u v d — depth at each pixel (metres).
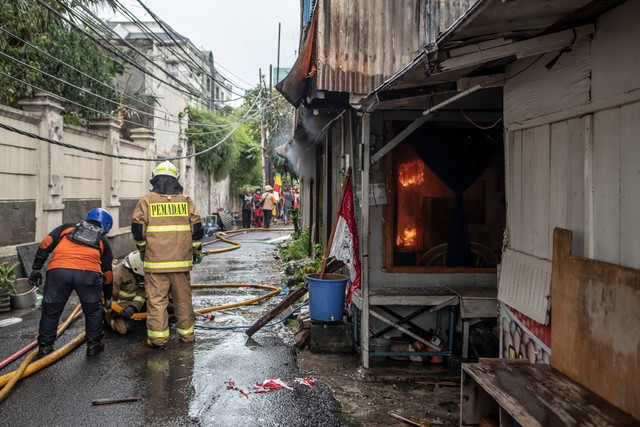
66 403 4.66
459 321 6.06
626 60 3.00
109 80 14.40
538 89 3.98
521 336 4.27
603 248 3.19
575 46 3.50
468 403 3.57
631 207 2.94
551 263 3.78
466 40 3.50
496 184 6.45
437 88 4.68
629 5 2.98
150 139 16.53
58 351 5.88
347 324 6.22
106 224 6.27
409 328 6.16
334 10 6.79
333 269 6.92
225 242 19.88
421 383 5.27
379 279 6.30
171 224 6.38
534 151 4.08
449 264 6.42
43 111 10.29
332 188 9.79
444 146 6.37
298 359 5.95
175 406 4.63
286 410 4.57
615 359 2.90
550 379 3.30
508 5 2.86
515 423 3.13
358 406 4.68
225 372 5.52
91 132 12.69
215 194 27.88
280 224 31.59
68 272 5.75
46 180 10.42
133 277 7.08
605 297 3.00
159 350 6.29
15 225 9.55
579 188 3.47
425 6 6.91
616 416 2.75
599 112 3.25
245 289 10.38
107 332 7.06
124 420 4.34
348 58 6.78
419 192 6.39
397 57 6.88
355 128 7.04
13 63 11.16
